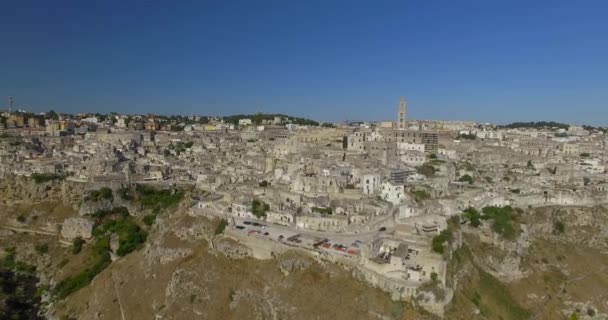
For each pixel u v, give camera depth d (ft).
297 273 487.20
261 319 467.11
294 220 612.70
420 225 580.30
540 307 591.37
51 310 630.74
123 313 554.46
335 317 429.38
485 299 529.86
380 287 444.14
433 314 426.92
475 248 644.27
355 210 633.20
